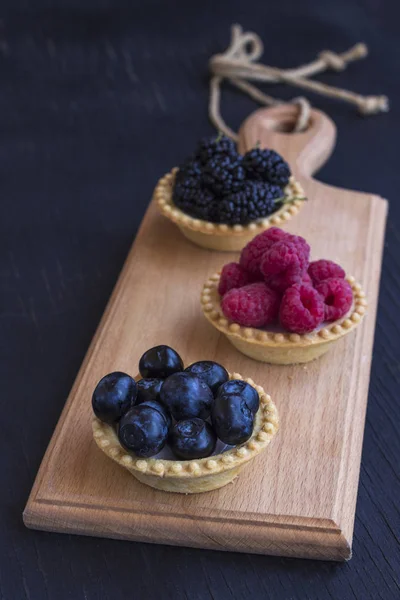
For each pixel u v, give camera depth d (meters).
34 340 0.57
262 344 0.52
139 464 0.46
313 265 0.53
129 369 0.53
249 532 0.47
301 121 0.68
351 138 0.71
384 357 0.56
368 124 0.72
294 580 0.47
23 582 0.47
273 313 0.52
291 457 0.50
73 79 0.76
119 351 0.54
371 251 0.60
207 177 0.58
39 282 0.61
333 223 0.62
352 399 0.52
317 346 0.52
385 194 0.67
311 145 0.67
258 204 0.57
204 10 0.84
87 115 0.73
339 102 0.74
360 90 0.75
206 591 0.47
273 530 0.47
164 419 0.46
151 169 0.69
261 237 0.53
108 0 0.85
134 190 0.67
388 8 0.85
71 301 0.60
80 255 0.62
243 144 0.67
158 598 0.47
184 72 0.77
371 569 0.48
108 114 0.73
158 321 0.56
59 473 0.49
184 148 0.70
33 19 0.82
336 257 0.60
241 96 0.74
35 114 0.73
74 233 0.64
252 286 0.52
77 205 0.66
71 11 0.83
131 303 0.57
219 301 0.54
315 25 0.82
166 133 0.71
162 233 0.62
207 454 0.46
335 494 0.48
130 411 0.46
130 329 0.56
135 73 0.76
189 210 0.59
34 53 0.78
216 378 0.48
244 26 0.82
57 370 0.56
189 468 0.46
